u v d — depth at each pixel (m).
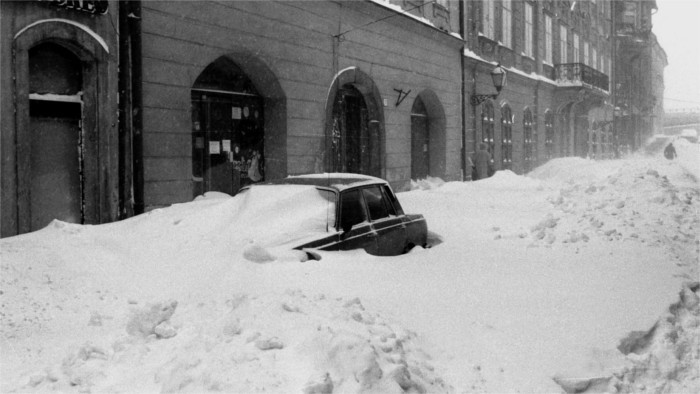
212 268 5.70
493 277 5.66
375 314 4.54
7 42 8.89
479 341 4.50
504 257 6.38
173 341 4.24
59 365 4.08
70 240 6.60
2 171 8.87
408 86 19.17
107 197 10.24
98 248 6.46
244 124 13.84
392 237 7.30
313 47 14.72
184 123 11.42
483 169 21.16
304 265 5.62
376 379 3.47
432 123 21.69
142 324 4.44
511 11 27.94
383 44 17.69
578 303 5.05
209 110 13.00
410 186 19.53
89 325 4.82
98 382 3.83
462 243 7.22
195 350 3.87
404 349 4.02
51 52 9.79
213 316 4.49
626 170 9.48
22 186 9.08
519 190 14.10
